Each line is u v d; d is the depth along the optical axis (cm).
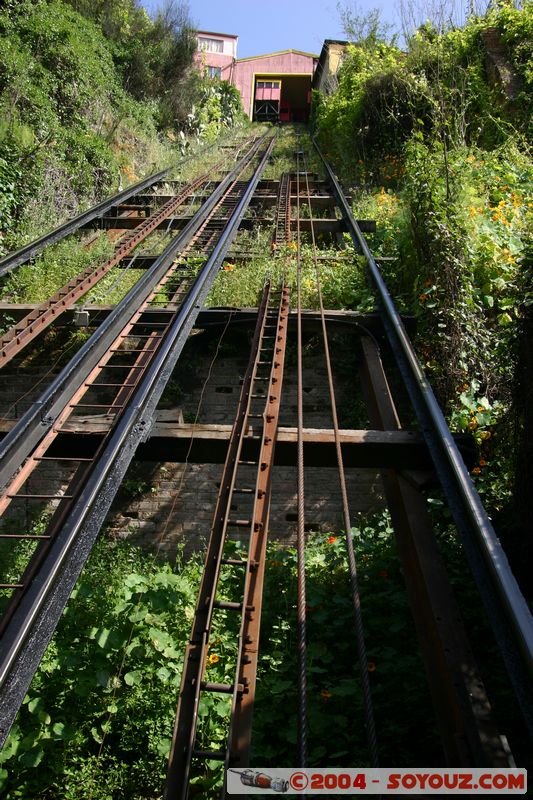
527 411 445
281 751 368
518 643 286
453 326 614
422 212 724
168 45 2295
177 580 485
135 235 998
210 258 826
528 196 851
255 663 304
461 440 504
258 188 1402
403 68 1439
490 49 1344
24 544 648
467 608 453
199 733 365
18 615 290
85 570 586
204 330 755
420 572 390
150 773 367
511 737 345
